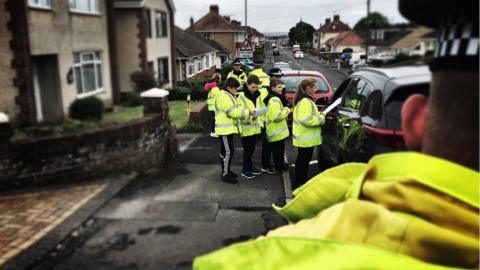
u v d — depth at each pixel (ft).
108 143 20.52
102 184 19.88
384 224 1.78
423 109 1.92
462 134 1.69
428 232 1.68
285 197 19.04
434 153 1.78
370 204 1.86
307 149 19.67
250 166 22.11
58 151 19.58
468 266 1.71
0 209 17.08
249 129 21.57
